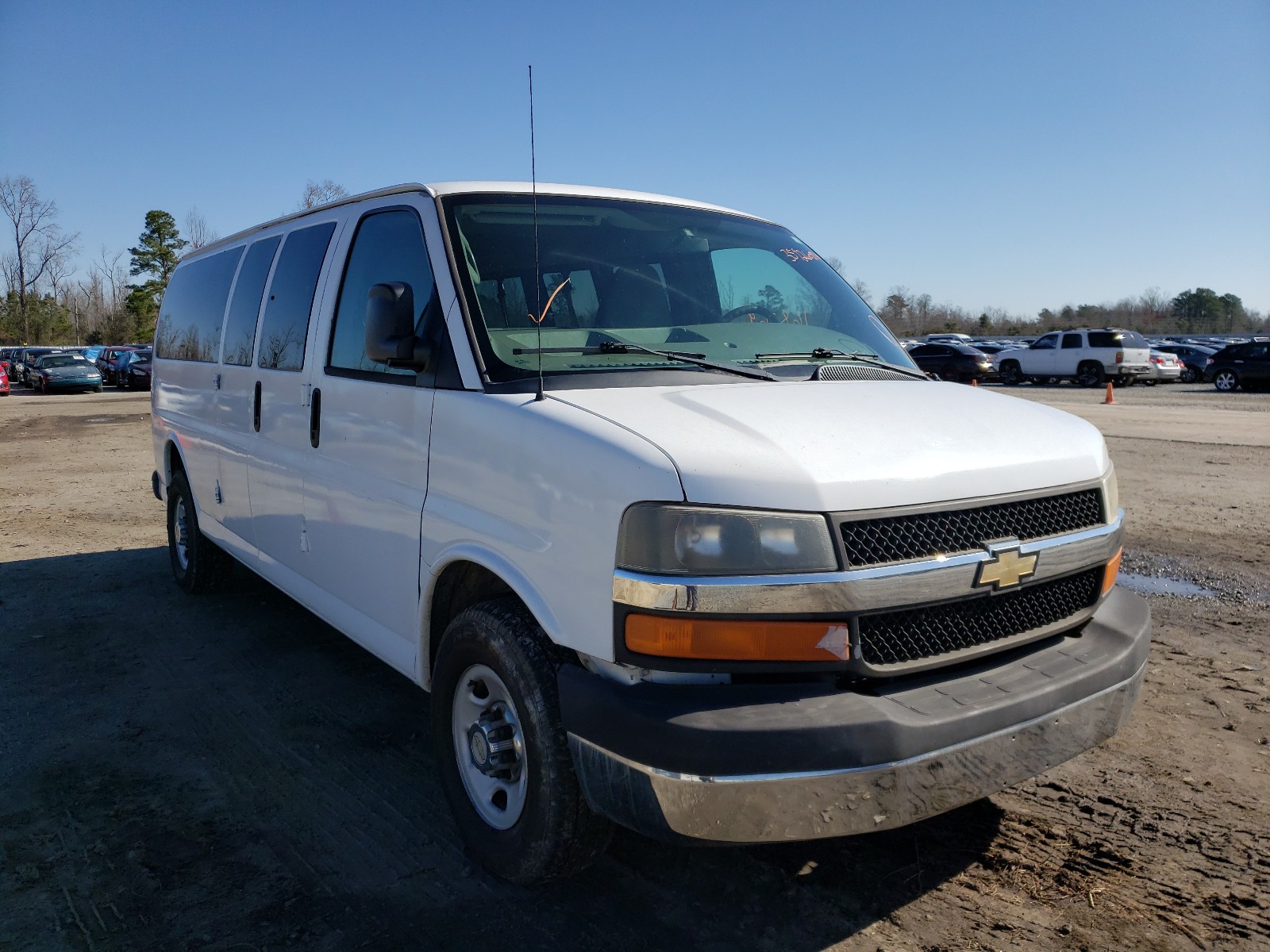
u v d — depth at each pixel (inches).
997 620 101.6
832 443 96.8
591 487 94.2
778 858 120.0
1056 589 108.3
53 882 115.1
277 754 149.9
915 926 106.1
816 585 88.1
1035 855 120.4
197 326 221.9
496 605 109.3
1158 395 1106.1
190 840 124.5
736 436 95.8
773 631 88.0
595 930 105.3
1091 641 110.4
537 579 100.4
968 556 96.1
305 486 156.6
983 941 103.4
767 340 134.6
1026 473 104.5
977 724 92.1
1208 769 143.6
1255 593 237.9
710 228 152.4
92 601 234.7
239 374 187.9
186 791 137.9
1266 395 1101.1
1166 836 124.6
